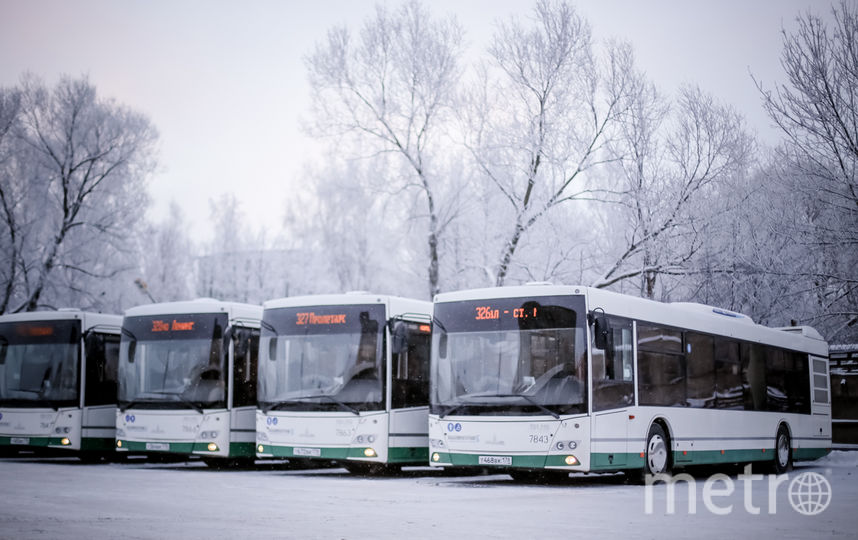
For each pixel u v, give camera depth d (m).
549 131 33.16
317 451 19.83
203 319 22.23
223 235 53.72
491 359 17.45
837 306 29.84
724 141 31.50
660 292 32.72
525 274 33.78
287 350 20.55
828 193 26.78
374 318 20.22
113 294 44.91
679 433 19.11
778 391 23.47
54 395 23.53
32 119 43.09
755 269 30.08
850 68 26.28
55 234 42.91
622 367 17.62
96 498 13.99
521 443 16.88
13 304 43.59
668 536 10.03
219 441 21.56
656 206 31.36
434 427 17.73
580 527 10.80
